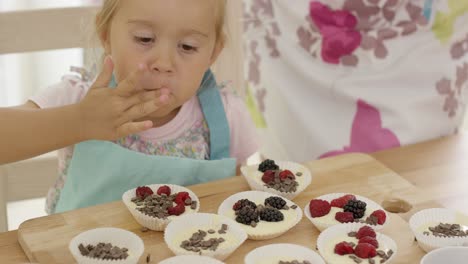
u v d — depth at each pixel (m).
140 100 1.09
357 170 1.23
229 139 1.32
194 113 1.32
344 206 1.08
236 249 0.99
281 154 1.64
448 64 1.54
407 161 1.43
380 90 1.53
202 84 1.33
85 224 1.03
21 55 2.49
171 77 1.14
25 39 1.43
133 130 1.05
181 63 1.14
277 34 1.60
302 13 1.54
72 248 0.93
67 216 1.05
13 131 1.05
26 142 1.06
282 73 1.60
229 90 1.39
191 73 1.16
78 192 1.24
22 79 2.53
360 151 1.53
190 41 1.14
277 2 1.60
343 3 1.49
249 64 1.69
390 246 0.98
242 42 1.59
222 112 1.32
